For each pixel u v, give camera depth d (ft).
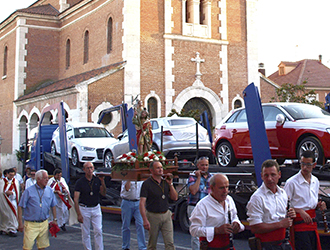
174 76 88.02
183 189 41.55
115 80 83.41
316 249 22.24
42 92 99.71
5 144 120.47
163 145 48.06
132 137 46.37
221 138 40.73
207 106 92.79
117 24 88.38
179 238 35.53
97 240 29.01
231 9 94.84
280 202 19.34
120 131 83.35
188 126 49.49
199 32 90.99
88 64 100.37
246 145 37.93
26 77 113.39
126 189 30.25
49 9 122.72
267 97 96.99
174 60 88.28
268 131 36.32
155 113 86.84
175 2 89.15
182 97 88.48
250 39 95.76
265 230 18.79
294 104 37.11
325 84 129.39
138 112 33.94
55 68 116.26
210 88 91.50
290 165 33.40
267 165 19.11
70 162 59.47
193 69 89.86
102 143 58.23
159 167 25.77
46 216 28.04
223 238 18.99
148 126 34.09
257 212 19.04
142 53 85.81
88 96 80.84
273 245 19.08
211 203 18.93
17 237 38.86
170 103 87.40
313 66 140.56
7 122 119.55
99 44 95.55
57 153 61.67
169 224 26.03
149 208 25.73
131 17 85.10
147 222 25.29
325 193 32.37
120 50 86.94
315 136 32.71
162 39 87.76
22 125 111.45
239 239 35.14
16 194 39.83
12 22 116.57
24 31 113.09
